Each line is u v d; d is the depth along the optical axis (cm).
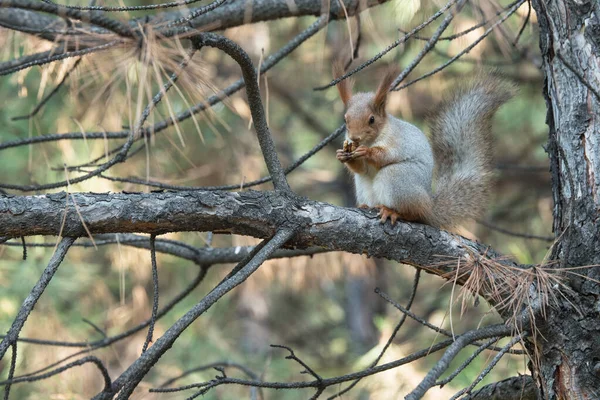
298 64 1845
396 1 943
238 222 714
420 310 1938
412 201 883
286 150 2220
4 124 1491
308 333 2406
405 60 1527
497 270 727
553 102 762
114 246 1688
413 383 1504
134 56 568
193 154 1706
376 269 2050
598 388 701
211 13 1029
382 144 906
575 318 711
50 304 1666
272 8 1036
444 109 968
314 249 1005
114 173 1414
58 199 676
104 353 1723
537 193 1678
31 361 1633
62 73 932
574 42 743
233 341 2072
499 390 817
